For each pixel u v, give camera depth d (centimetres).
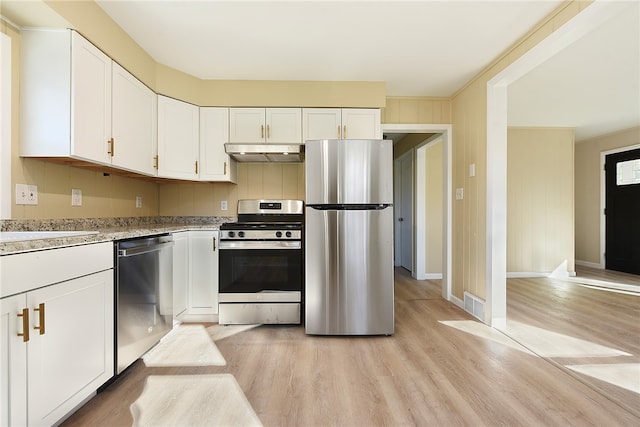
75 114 174
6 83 164
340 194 247
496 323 267
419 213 465
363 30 222
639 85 317
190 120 290
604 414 152
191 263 274
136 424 145
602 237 532
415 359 209
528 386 177
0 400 110
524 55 228
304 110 304
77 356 143
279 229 272
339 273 247
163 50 249
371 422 147
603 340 241
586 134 521
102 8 196
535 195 484
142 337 197
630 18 204
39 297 123
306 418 150
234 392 171
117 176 257
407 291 393
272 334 254
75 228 208
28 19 165
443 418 149
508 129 481
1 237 147
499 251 268
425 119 350
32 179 178
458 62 270
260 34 228
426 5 195
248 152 292
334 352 220
